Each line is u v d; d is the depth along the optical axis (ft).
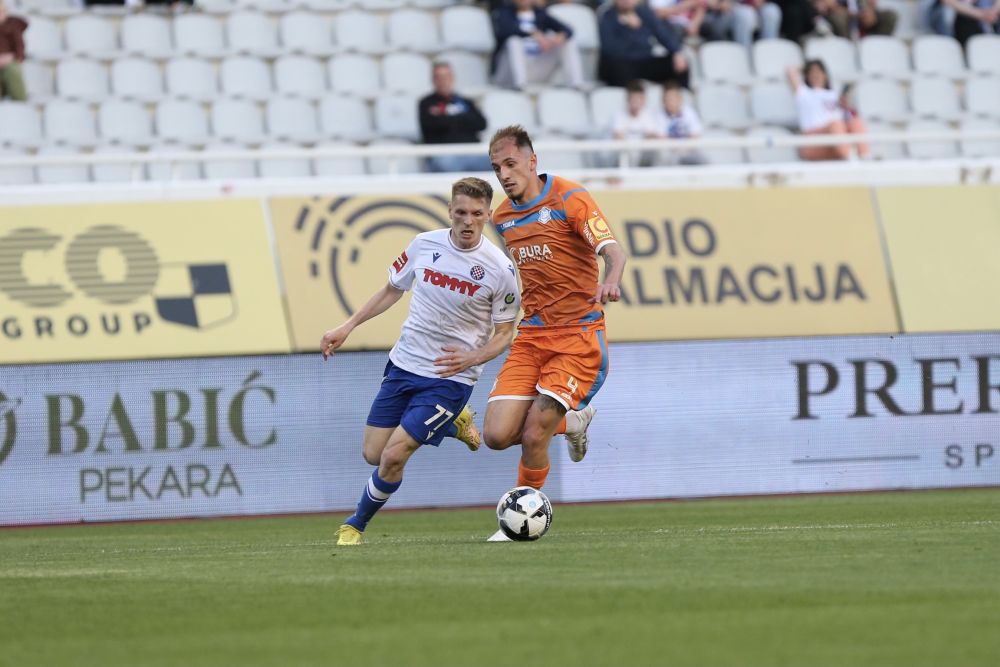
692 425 142.61
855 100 196.65
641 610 53.88
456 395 85.92
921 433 146.92
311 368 137.80
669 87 170.71
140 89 182.09
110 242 140.36
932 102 200.23
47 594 64.18
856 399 146.00
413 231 146.72
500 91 182.70
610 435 140.87
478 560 74.33
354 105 181.16
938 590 57.98
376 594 60.34
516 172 81.76
